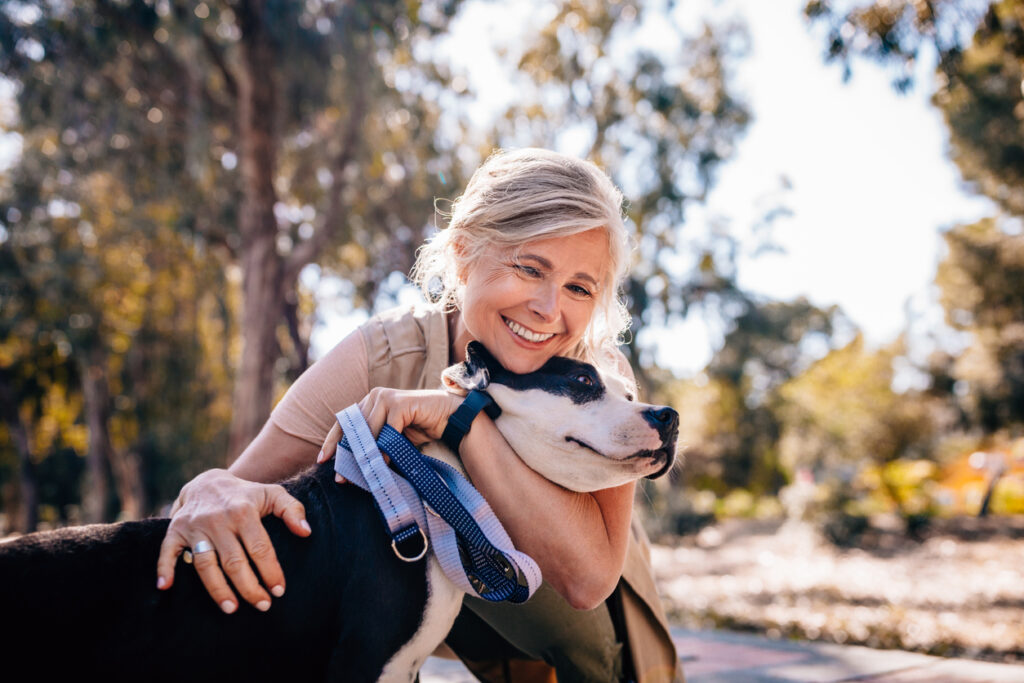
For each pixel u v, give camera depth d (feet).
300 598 4.79
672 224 59.47
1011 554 44.65
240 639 4.63
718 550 61.16
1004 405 69.97
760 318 72.43
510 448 5.50
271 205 44.91
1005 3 21.68
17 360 66.80
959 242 62.44
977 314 65.51
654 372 67.72
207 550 4.59
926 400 86.33
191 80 44.91
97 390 72.38
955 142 52.75
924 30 20.84
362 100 45.73
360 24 41.42
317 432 6.30
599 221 5.68
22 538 4.52
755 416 127.65
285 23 40.11
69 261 59.41
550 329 5.66
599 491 5.84
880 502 85.97
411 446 5.14
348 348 6.56
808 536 59.98
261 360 44.78
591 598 5.65
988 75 41.29
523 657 7.29
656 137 57.36
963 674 11.94
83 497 102.32
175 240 58.44
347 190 53.21
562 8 54.24
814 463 105.29
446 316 6.84
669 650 7.30
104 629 4.37
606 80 56.70
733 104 57.93
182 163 49.34
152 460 86.43
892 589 31.89
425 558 5.09
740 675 11.99
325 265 60.23
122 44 43.73
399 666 4.96
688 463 126.00
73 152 51.42
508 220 5.61
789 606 27.50
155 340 72.33
